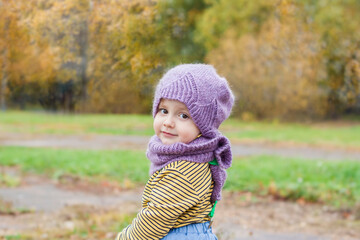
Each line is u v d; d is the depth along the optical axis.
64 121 18.72
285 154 12.27
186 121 2.09
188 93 2.05
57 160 10.12
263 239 4.95
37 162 9.91
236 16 23.89
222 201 6.68
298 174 8.17
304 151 13.07
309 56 21.38
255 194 7.05
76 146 13.74
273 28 21.08
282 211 6.22
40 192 7.26
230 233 5.06
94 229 5.04
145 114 8.98
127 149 12.84
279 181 7.61
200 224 2.11
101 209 6.06
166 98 2.08
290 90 21.77
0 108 18.80
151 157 2.17
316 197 6.75
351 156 12.12
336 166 8.76
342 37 21.17
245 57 21.45
